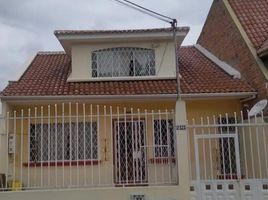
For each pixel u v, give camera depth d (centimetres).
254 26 1569
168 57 1587
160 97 1391
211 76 1573
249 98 1429
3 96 1355
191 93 1391
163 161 1170
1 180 1063
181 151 1016
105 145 1341
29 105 1423
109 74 1589
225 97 1427
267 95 1328
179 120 1034
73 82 1533
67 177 1212
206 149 1257
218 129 1298
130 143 1287
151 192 992
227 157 1224
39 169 1230
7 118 1076
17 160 1277
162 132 1336
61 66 1745
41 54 1917
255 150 1247
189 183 1019
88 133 1339
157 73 1573
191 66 1723
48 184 1096
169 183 1028
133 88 1457
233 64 1630
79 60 1577
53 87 1464
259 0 1738
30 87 1453
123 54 1605
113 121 1346
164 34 1550
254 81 1433
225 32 1711
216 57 1822
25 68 1673
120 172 1234
